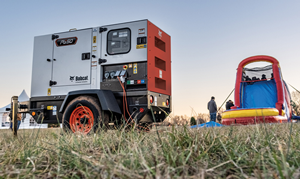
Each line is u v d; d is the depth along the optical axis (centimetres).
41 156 219
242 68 1044
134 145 196
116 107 470
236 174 152
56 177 165
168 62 594
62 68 559
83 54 545
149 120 523
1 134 427
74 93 491
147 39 506
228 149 204
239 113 815
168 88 584
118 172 144
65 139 279
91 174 158
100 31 538
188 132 234
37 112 562
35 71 582
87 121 468
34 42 592
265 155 176
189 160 174
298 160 168
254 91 1039
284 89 973
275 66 972
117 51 521
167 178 133
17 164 208
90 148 238
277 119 775
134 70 505
